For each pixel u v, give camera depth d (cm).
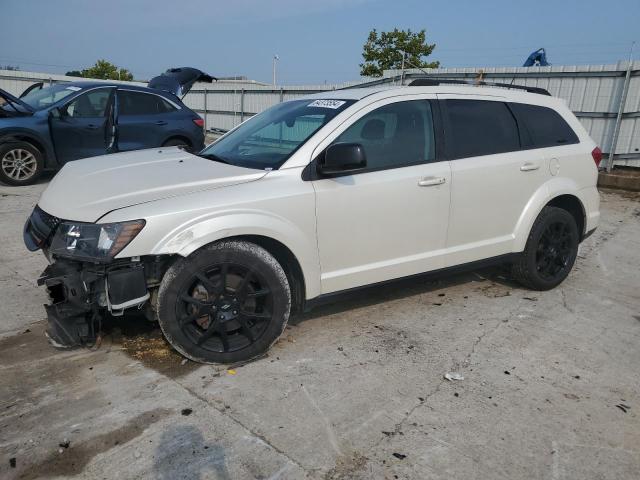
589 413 300
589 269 561
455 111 423
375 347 370
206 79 1192
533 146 461
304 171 350
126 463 250
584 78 1073
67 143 894
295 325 403
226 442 265
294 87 1695
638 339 397
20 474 242
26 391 306
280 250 350
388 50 3056
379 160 380
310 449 262
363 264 379
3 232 623
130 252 299
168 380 320
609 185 988
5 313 411
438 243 411
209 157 408
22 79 2186
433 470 251
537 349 376
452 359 356
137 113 942
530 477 249
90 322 324
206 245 320
